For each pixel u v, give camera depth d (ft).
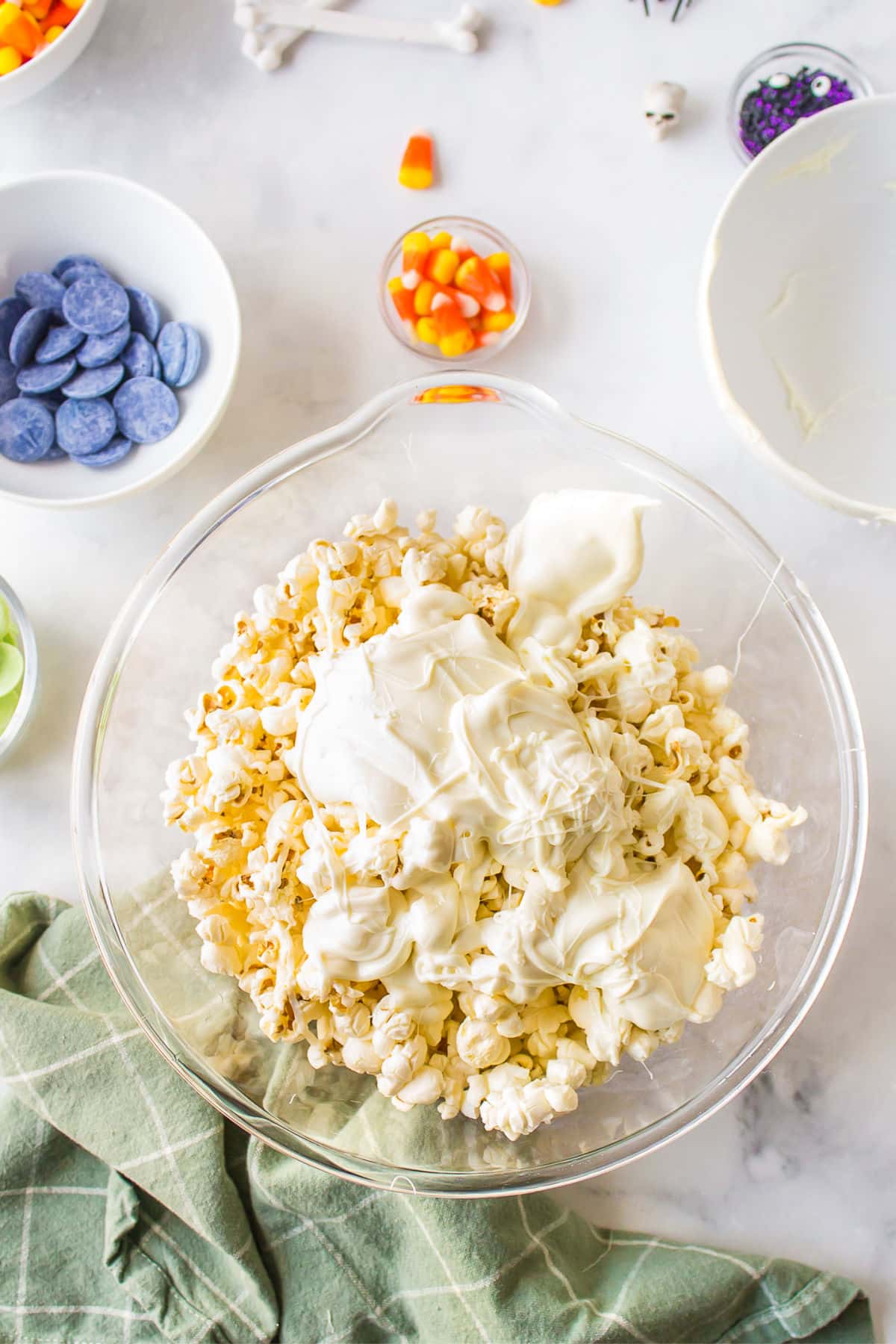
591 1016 2.05
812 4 2.55
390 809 1.99
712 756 2.18
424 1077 2.05
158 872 2.33
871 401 2.49
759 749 2.36
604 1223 2.40
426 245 2.45
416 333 2.48
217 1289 2.29
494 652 2.07
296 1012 2.06
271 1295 2.29
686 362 2.51
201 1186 2.27
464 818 1.98
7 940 2.37
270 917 2.06
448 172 2.54
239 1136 2.34
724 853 2.12
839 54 2.56
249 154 2.53
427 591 2.10
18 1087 2.29
